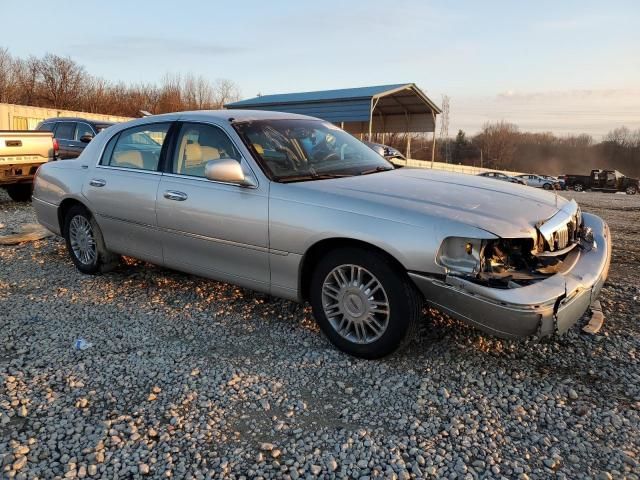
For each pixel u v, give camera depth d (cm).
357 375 311
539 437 251
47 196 523
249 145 371
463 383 301
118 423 261
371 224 303
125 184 437
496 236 278
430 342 352
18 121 2509
